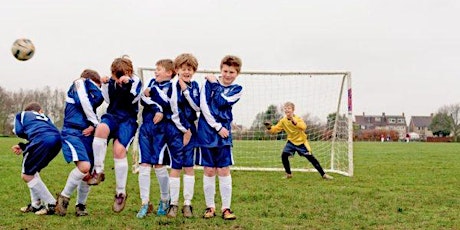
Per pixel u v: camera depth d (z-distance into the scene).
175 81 5.65
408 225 5.39
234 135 14.20
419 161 14.98
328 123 13.19
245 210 6.23
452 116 69.69
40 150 5.68
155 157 5.74
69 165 12.10
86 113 5.62
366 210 6.27
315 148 14.02
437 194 7.70
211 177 5.72
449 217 5.86
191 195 5.82
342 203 6.78
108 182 8.84
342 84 12.07
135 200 7.00
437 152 20.58
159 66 5.70
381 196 7.46
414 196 7.46
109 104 5.78
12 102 41.97
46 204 5.87
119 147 5.71
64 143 5.62
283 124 10.25
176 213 5.73
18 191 7.64
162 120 5.72
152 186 8.43
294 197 7.27
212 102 5.65
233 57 5.78
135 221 5.38
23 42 6.20
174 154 5.72
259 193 7.63
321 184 9.05
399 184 9.05
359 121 92.56
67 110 5.79
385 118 93.69
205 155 5.67
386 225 5.39
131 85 5.61
